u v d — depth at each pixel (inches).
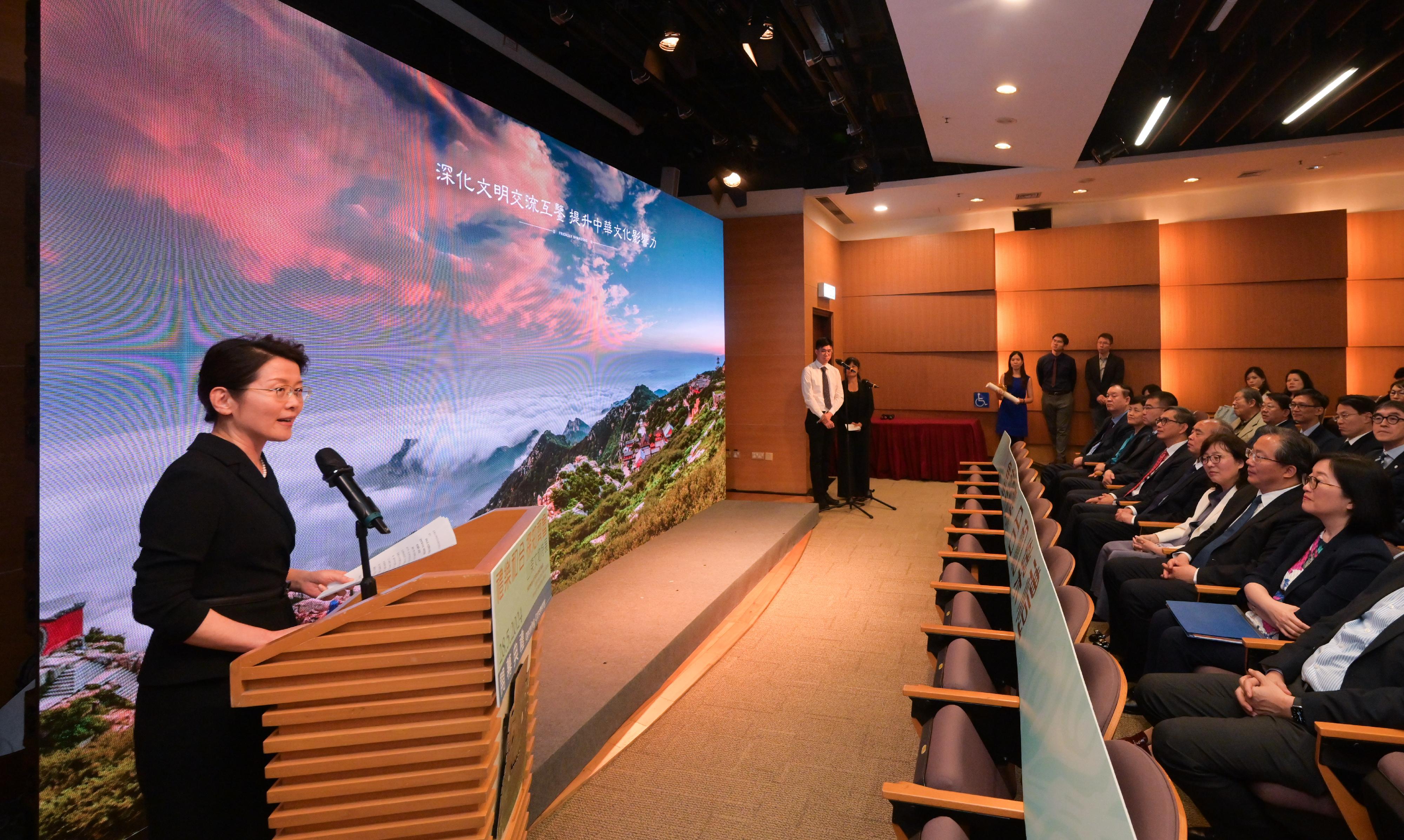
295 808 41.6
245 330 91.7
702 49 183.3
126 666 78.2
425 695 42.3
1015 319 345.4
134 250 79.3
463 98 131.4
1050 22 141.4
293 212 98.7
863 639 149.6
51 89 72.2
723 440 265.1
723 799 94.3
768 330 287.6
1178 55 195.3
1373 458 152.9
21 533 70.2
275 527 53.6
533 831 87.7
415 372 120.0
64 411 73.1
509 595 46.7
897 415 359.3
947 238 347.9
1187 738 73.9
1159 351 325.4
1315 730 68.9
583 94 207.6
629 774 100.4
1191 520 143.6
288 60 98.1
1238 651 94.9
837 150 277.3
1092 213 335.3
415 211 120.3
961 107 193.0
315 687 41.0
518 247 146.6
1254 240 314.5
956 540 155.0
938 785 58.5
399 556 54.2
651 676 121.8
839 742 108.4
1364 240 305.4
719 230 256.4
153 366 81.1
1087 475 235.5
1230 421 233.1
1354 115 229.8
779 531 215.2
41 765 71.8
